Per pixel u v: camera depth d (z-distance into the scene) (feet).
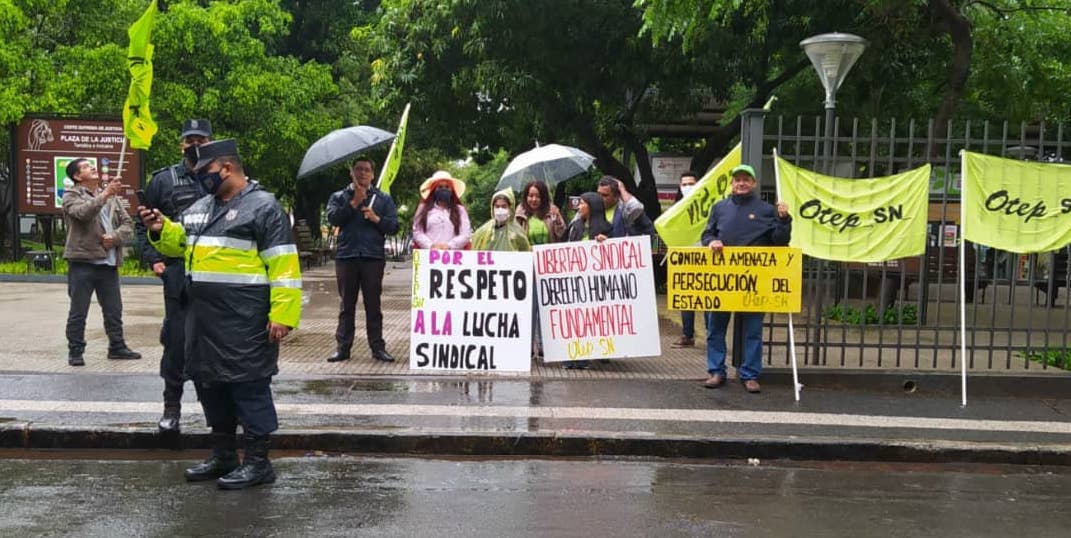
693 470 18.93
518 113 58.39
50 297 45.37
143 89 18.83
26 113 56.24
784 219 24.32
